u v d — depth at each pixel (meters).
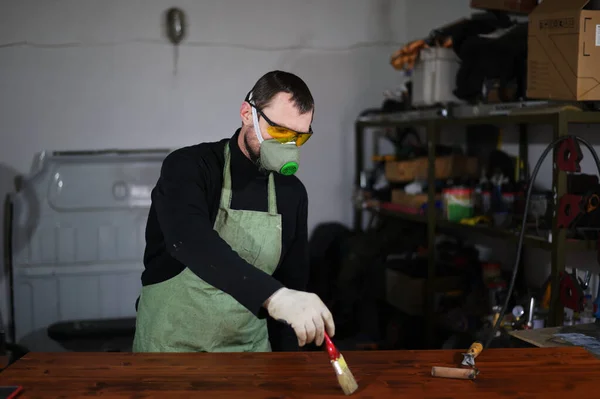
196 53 3.85
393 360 1.36
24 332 3.40
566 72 2.06
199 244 1.35
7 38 3.62
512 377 1.26
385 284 3.46
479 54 2.64
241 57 3.92
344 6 4.03
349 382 1.17
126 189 3.45
